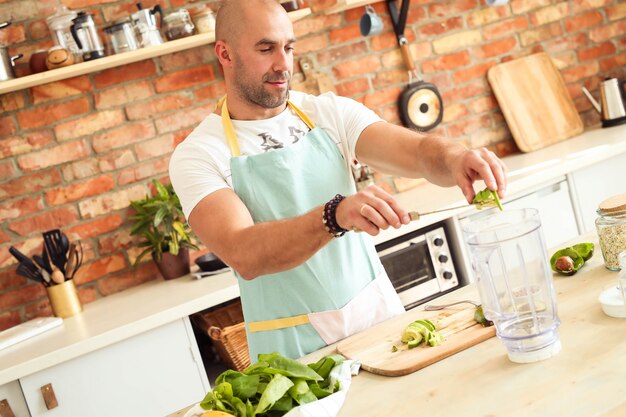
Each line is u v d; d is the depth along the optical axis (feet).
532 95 12.85
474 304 5.63
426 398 4.37
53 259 10.15
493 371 4.47
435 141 6.12
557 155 11.58
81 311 10.27
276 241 5.45
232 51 6.54
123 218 10.98
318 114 7.02
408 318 5.84
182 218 10.88
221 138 6.73
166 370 8.95
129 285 11.02
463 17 12.66
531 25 13.08
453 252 10.34
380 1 12.06
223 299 9.11
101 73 10.82
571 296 5.30
